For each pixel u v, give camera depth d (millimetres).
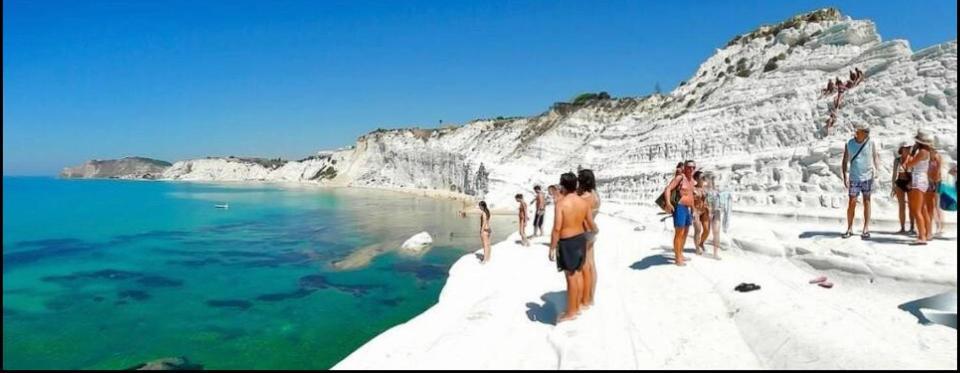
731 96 28828
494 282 10438
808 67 27016
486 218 13109
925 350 5539
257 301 11352
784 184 16562
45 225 26547
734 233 11375
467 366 5805
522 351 6223
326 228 24969
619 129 44156
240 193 66812
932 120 16656
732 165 21094
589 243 7477
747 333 6336
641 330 6566
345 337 9070
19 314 10422
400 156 89562
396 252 17312
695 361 5605
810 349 5539
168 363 7957
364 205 43094
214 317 10195
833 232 10789
